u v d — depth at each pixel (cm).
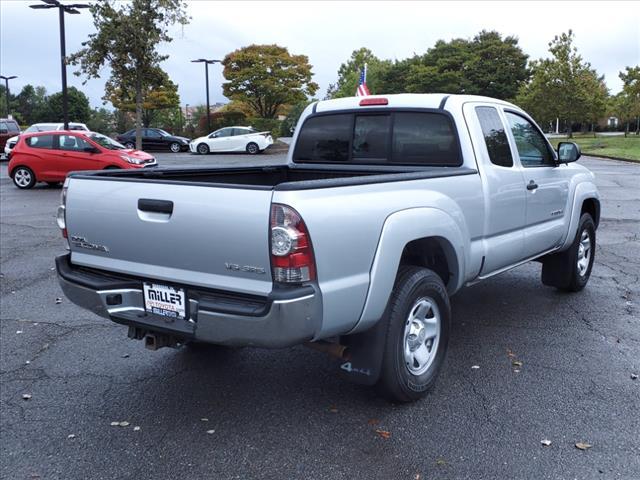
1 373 448
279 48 4416
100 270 375
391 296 363
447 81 5666
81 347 500
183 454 336
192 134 4891
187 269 331
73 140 1669
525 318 559
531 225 525
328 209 311
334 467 320
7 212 1260
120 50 2502
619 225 1056
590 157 3092
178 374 444
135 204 345
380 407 386
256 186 303
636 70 5084
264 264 301
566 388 410
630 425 359
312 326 307
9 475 318
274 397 404
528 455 328
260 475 314
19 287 689
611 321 548
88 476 316
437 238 393
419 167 475
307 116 550
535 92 4941
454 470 316
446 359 462
